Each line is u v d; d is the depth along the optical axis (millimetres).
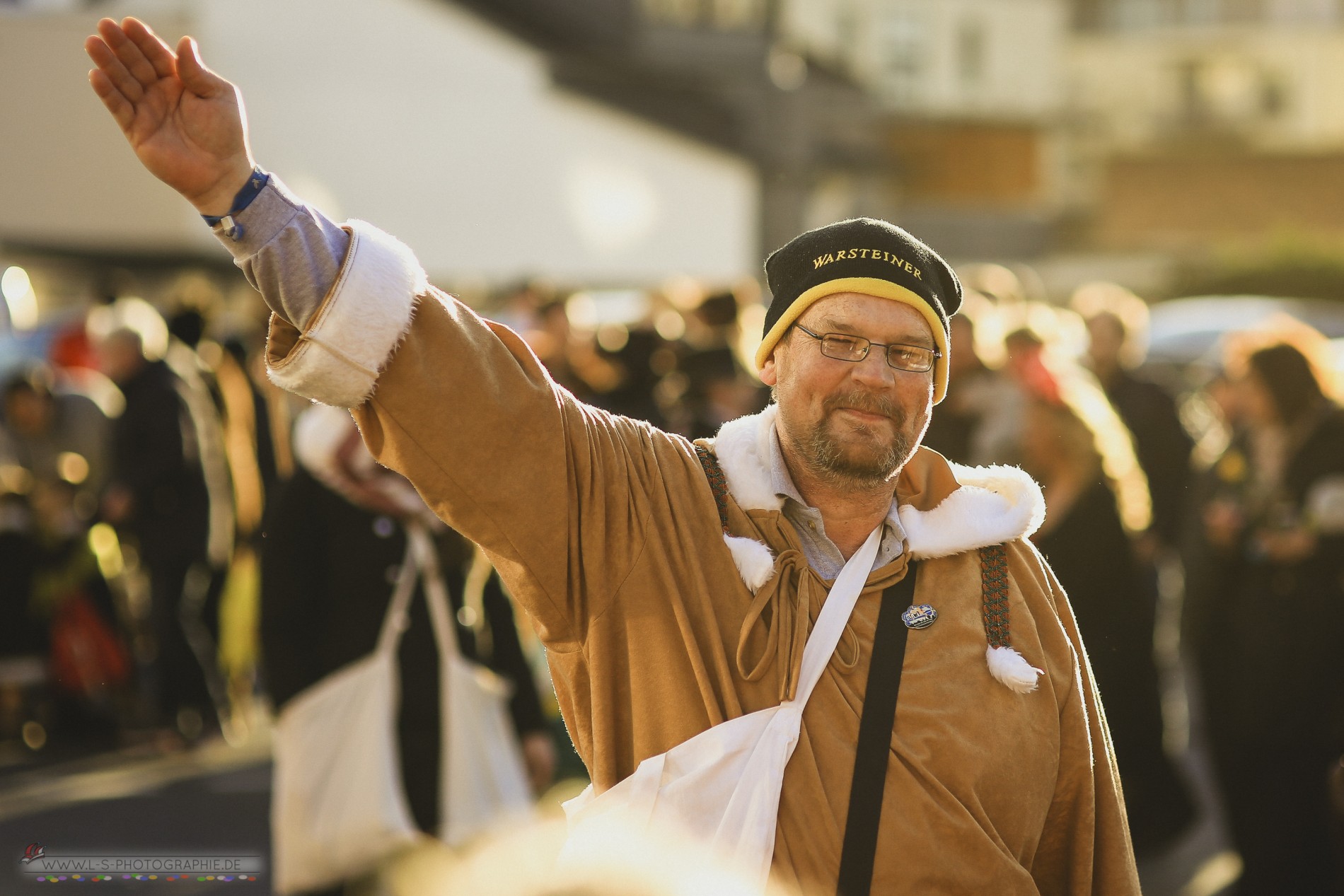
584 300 15336
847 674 2965
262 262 2639
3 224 12484
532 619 2994
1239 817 6891
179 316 12086
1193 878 7785
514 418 2812
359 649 5754
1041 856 3137
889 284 2979
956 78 56531
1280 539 6789
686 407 7656
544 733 6293
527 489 2826
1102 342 10289
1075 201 58094
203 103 2602
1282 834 6730
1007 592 3107
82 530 10656
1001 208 55406
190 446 10672
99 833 8445
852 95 42812
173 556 10602
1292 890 6727
